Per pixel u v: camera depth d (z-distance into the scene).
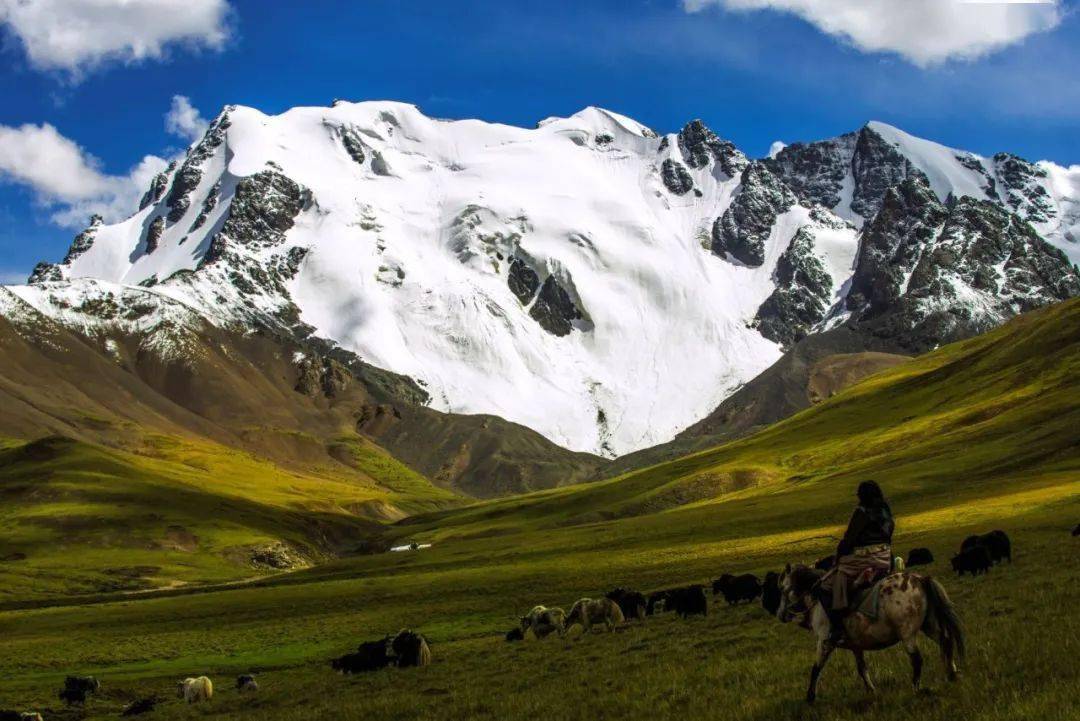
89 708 52.59
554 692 29.06
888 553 19.59
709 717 20.83
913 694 19.28
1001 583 39.59
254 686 50.19
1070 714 16.41
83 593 153.12
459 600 79.88
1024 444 124.75
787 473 173.75
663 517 137.12
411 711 30.28
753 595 50.47
